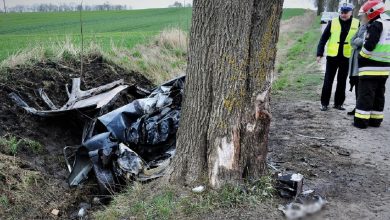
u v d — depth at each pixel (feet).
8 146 17.46
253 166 13.33
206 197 12.65
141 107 18.57
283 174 13.98
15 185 15.03
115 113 18.02
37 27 92.02
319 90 32.81
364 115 21.47
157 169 15.64
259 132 13.14
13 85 22.85
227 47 12.19
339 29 24.23
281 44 70.54
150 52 41.27
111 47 36.70
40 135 19.95
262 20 12.31
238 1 11.95
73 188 16.40
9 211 13.91
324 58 51.93
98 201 15.79
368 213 12.54
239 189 12.75
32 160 17.81
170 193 13.01
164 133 18.20
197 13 12.49
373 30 19.81
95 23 109.60
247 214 12.07
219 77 12.39
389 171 15.99
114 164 15.98
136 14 155.43
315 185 14.48
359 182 14.90
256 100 12.71
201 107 12.82
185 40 47.85
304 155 17.76
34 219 14.07
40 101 23.22
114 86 24.07
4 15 142.61
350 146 19.01
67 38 34.35
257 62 12.49
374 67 20.65
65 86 25.70
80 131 21.52
